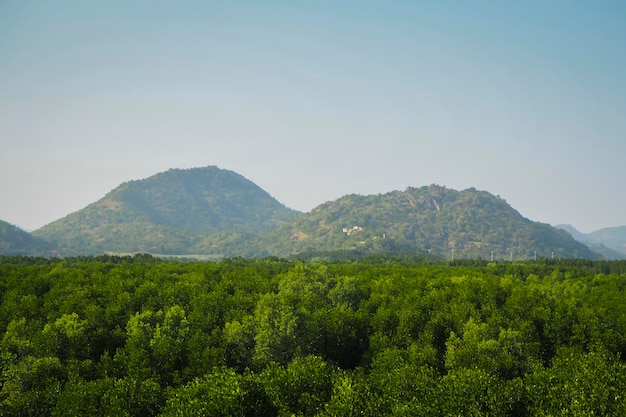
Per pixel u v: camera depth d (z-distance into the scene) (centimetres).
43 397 5756
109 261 17062
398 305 9675
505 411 5169
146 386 5906
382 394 5859
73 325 7681
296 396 5656
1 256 17862
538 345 7744
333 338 8381
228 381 5634
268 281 11588
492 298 10212
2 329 8269
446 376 5825
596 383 5278
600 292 11925
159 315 8256
